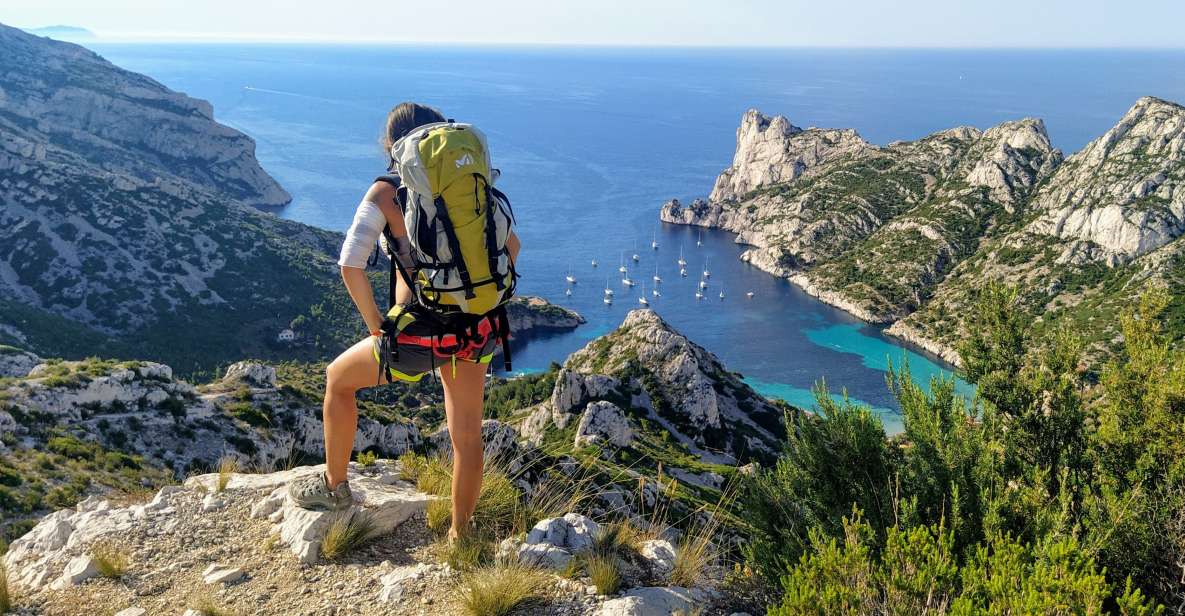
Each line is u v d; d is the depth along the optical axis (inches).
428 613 184.2
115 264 7401.6
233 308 7362.2
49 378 1968.5
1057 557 168.7
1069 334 417.7
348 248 173.3
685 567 215.9
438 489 260.4
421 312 179.3
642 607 185.5
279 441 2244.1
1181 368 420.5
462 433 207.6
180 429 2066.9
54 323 6102.4
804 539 235.9
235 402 2294.5
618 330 4028.1
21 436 1755.7
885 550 191.3
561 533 222.1
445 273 170.4
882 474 254.2
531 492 269.3
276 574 204.5
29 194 7844.5
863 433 257.8
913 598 166.9
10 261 7273.6
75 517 243.6
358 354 201.3
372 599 192.2
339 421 212.1
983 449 265.6
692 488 1262.3
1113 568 242.1
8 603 191.6
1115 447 382.9
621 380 3265.3
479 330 180.5
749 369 7426.2
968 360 413.4
